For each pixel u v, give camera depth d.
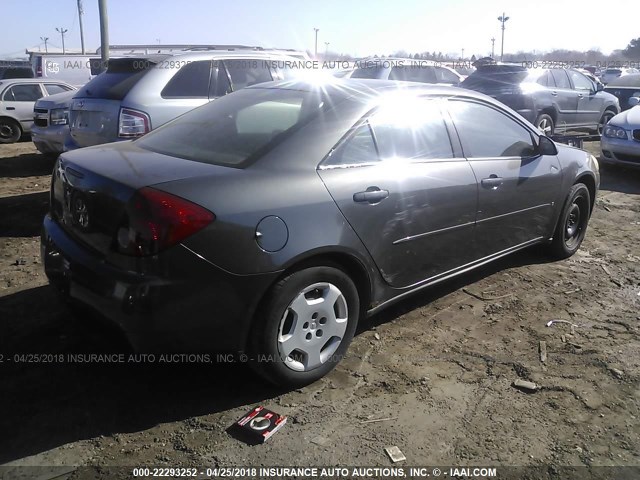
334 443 2.71
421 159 3.66
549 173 4.68
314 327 3.09
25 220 6.23
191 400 3.01
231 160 3.06
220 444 2.69
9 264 4.84
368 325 3.88
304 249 2.90
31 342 3.51
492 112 4.35
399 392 3.13
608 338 3.78
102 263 2.77
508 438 2.77
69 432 2.73
